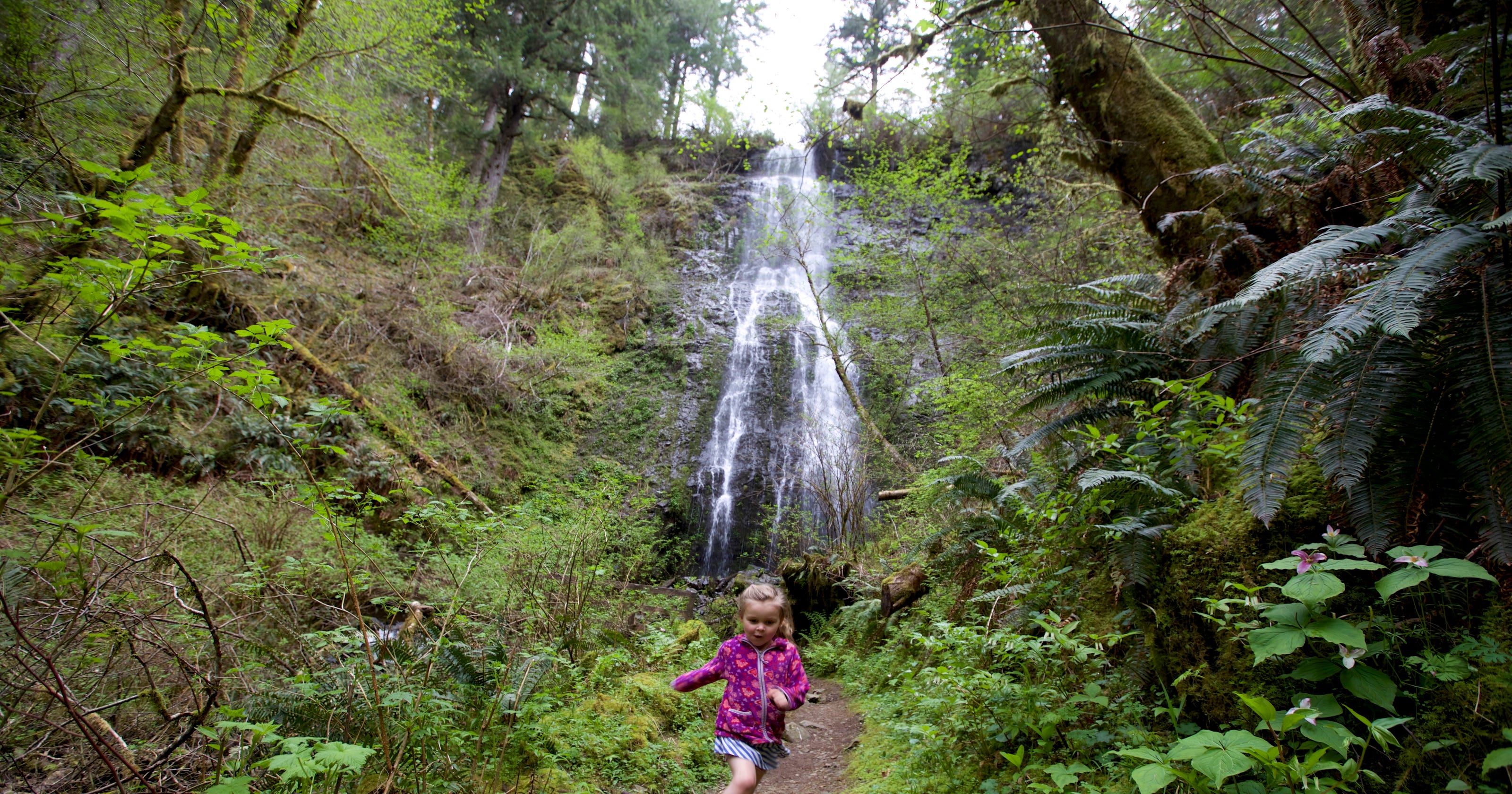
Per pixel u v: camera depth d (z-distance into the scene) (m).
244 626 3.62
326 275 11.98
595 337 16.31
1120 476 3.22
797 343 17.62
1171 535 3.07
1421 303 2.63
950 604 5.32
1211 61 7.31
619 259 19.34
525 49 18.12
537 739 3.45
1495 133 2.81
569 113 19.34
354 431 9.09
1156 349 4.29
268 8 8.55
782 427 15.67
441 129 18.64
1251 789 1.91
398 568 5.55
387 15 9.05
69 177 5.10
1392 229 2.88
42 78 6.05
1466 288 2.64
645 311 18.27
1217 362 3.82
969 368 8.52
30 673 2.18
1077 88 6.47
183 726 2.83
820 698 6.40
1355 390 2.55
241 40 7.68
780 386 16.73
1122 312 4.59
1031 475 4.82
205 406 7.55
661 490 14.22
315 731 2.73
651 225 21.31
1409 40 4.22
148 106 7.71
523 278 16.77
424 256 13.41
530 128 21.50
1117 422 4.45
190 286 8.27
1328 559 2.32
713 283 20.11
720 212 22.72
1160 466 3.62
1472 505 2.31
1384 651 2.06
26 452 2.52
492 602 4.91
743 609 2.98
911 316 11.13
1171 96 6.03
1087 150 6.75
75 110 6.26
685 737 4.46
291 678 2.91
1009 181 11.83
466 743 3.21
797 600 9.71
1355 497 2.46
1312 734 1.82
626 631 6.62
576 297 17.64
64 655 2.58
